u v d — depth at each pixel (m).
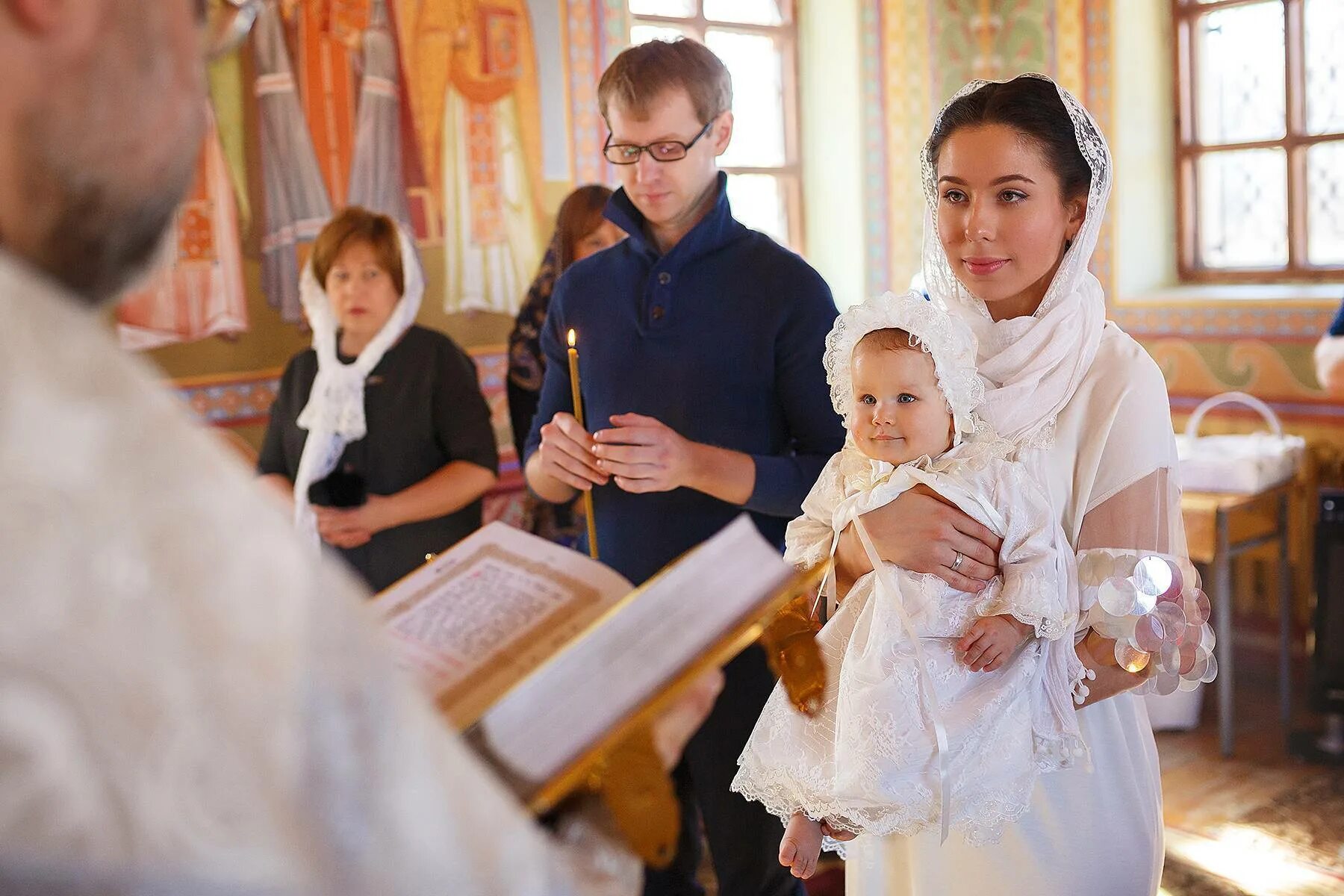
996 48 6.22
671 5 5.63
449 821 0.52
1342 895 3.34
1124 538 1.71
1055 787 1.75
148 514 0.47
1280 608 4.54
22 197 0.56
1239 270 5.78
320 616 0.50
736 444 2.41
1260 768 4.25
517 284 4.79
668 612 0.89
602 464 2.16
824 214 6.11
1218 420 5.44
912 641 1.69
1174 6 5.86
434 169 4.55
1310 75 5.50
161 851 0.44
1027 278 1.79
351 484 3.15
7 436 0.45
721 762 2.35
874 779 1.69
